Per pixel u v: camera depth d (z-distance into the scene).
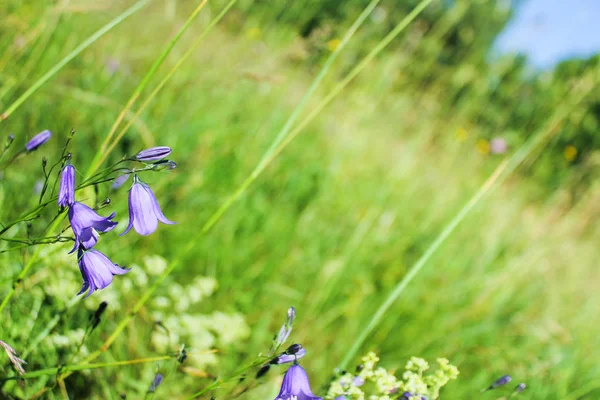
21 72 0.67
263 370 0.46
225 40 1.08
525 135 1.40
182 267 0.75
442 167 1.46
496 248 1.24
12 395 0.49
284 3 1.13
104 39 0.92
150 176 0.76
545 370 0.84
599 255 1.58
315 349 0.75
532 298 1.17
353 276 0.90
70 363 0.48
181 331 0.59
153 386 0.48
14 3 0.68
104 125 0.81
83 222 0.42
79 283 0.55
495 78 1.43
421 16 1.35
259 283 0.82
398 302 0.89
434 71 1.42
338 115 1.28
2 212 0.57
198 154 0.89
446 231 0.53
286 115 1.18
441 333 0.89
